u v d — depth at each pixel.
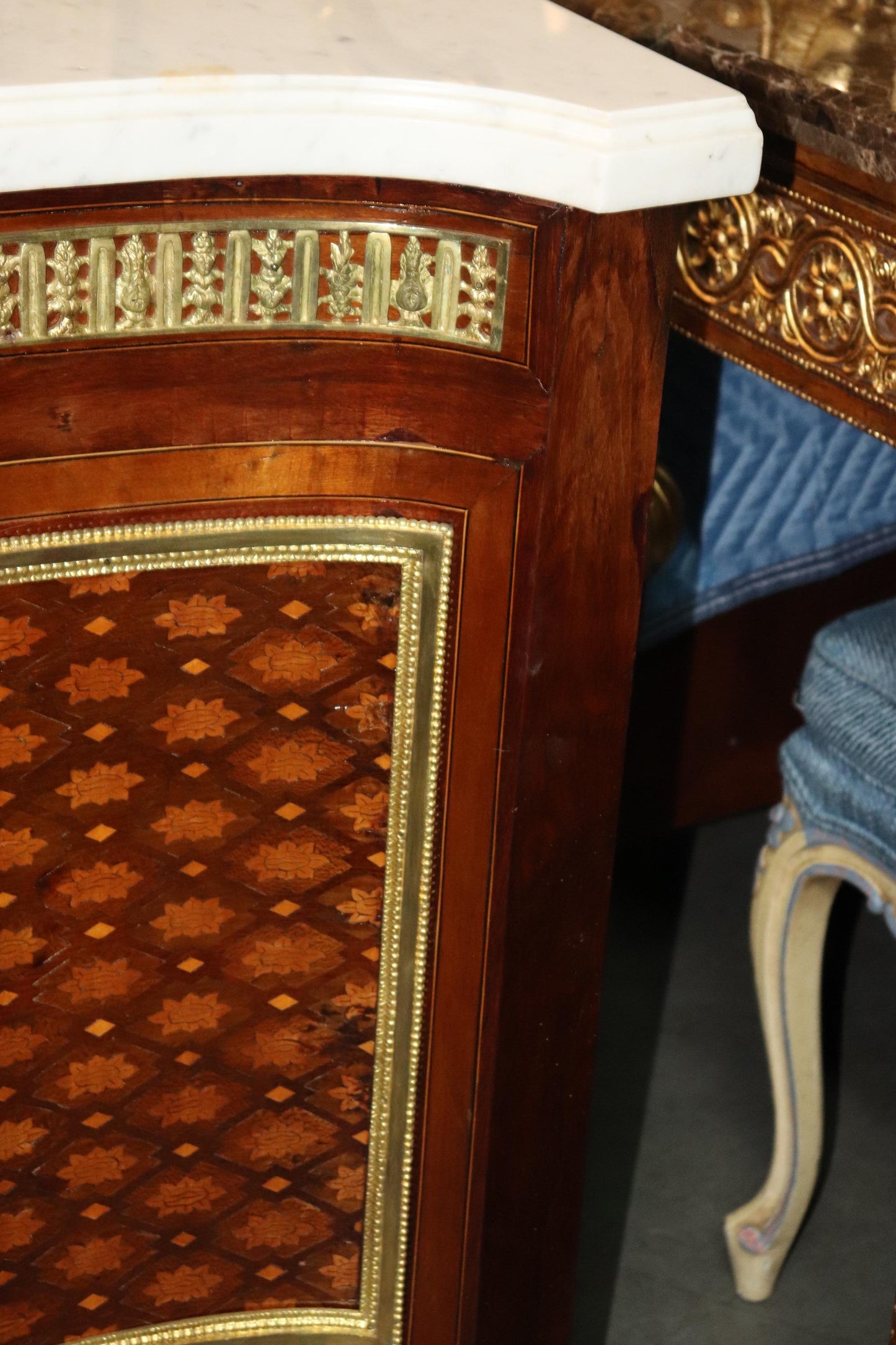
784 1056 1.75
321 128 1.04
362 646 1.24
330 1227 1.45
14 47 1.04
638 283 1.17
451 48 1.14
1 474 1.11
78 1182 1.36
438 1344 1.52
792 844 1.68
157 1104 1.35
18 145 0.98
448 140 1.06
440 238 1.12
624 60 1.16
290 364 1.14
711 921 2.40
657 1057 2.17
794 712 2.44
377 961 1.35
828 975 2.33
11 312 1.07
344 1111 1.40
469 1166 1.45
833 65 1.45
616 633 1.30
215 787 1.26
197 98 1.02
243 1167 1.40
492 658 1.27
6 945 1.25
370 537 1.21
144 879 1.27
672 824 2.45
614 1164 2.01
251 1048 1.36
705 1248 1.91
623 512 1.25
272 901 1.31
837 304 1.47
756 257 1.55
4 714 1.18
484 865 1.34
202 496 1.17
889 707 1.55
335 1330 1.50
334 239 1.11
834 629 1.63
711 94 1.11
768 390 2.06
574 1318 1.81
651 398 1.22
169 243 1.08
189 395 1.13
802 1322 1.83
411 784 1.29
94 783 1.22
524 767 1.31
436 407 1.18
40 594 1.16
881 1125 2.09
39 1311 1.40
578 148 1.07
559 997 1.42
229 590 1.20
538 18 1.24
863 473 2.14
